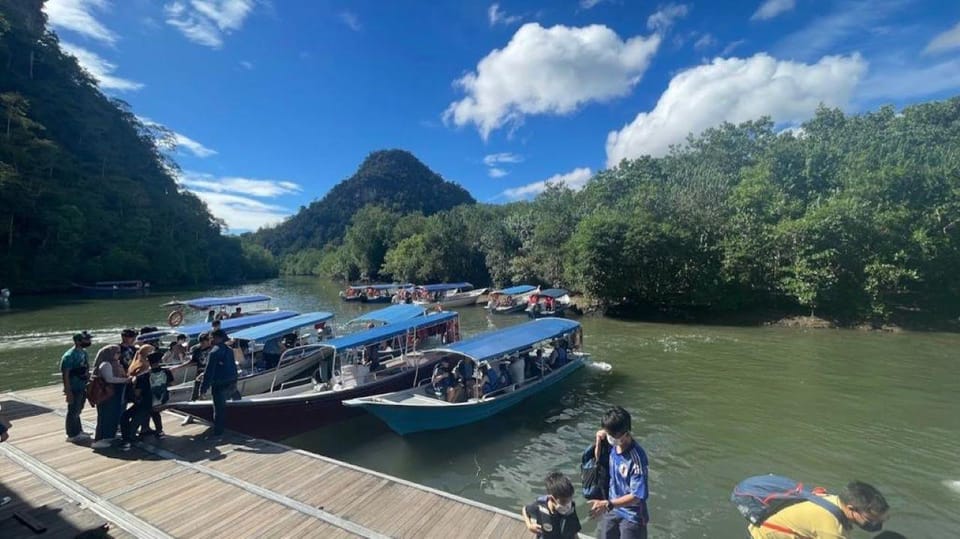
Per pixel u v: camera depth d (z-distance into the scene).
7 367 21.05
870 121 51.69
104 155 78.75
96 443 9.27
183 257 79.06
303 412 12.84
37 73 77.25
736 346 25.05
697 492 10.02
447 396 13.94
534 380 16.02
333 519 6.93
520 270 51.03
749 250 33.16
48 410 11.62
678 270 35.53
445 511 7.18
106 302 48.50
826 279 29.88
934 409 14.87
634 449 4.97
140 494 7.61
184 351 17.19
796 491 5.08
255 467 8.68
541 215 57.78
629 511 4.81
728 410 15.01
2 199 52.44
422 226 83.31
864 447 12.14
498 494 10.05
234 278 101.69
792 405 15.40
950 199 29.28
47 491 7.66
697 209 37.53
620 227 36.72
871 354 22.62
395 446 12.58
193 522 6.82
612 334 29.25
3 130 59.28
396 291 55.59
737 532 8.56
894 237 29.30
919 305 30.70
